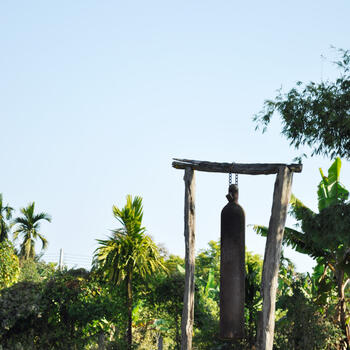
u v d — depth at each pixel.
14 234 41.06
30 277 34.56
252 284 21.36
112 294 23.00
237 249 11.84
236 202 12.23
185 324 12.73
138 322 26.06
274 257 12.18
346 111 16.50
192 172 13.16
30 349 20.58
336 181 21.80
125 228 23.38
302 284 22.47
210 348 21.66
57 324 22.22
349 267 20.91
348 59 16.72
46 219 42.28
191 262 12.95
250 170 12.65
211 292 28.75
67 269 24.64
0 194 34.59
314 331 20.11
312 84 17.03
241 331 11.66
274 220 12.28
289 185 12.38
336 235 18.58
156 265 23.11
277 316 25.30
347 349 21.52
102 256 22.23
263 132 17.53
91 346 22.06
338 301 22.11
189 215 13.05
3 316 21.25
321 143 17.12
